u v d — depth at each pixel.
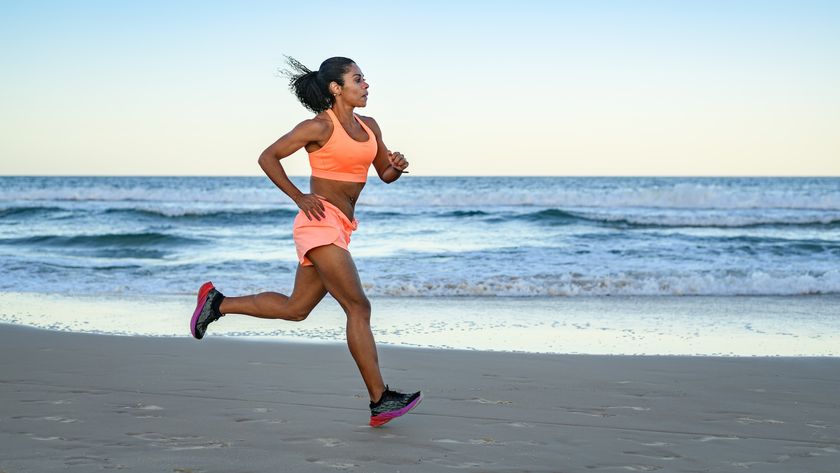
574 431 3.56
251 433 3.42
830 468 3.04
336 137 3.57
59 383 4.46
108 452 3.09
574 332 6.70
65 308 7.97
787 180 70.94
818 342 6.30
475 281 9.75
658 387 4.57
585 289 9.48
